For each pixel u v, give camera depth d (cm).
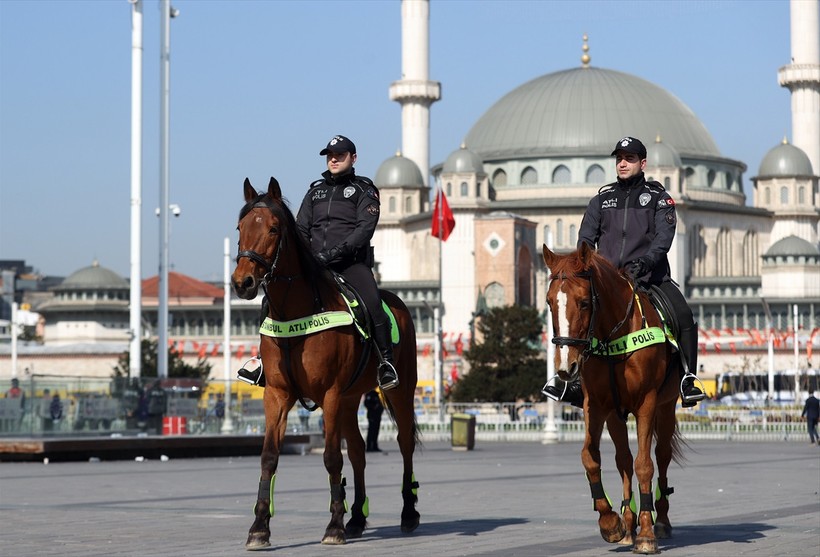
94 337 14638
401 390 1470
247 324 14375
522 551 1273
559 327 1216
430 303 13975
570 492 2264
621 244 1380
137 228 4612
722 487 2400
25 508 1839
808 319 13688
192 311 14488
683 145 15600
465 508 1878
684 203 14288
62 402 3734
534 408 8619
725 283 14312
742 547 1312
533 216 14550
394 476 2800
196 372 9775
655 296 1345
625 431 1348
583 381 1313
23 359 13412
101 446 3681
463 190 14225
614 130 15338
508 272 13712
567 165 15088
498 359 10094
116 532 1459
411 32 14875
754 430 6638
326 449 1335
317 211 1442
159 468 3197
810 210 15338
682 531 1489
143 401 3947
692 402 1345
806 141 15488
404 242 15150
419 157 15288
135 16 4594
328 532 1332
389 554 1244
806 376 11075
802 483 2538
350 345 1346
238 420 4256
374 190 1438
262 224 1291
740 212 15062
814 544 1340
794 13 15175
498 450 4750
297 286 1323
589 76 16025
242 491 2264
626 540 1335
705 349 12781
